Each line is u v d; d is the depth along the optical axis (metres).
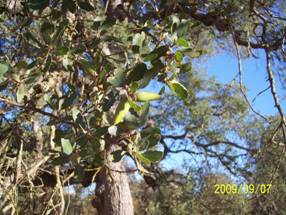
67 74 2.78
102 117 1.90
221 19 5.52
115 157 1.99
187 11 4.99
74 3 2.40
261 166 7.19
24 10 2.71
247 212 9.56
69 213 6.07
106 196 5.15
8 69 1.94
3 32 3.21
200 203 10.87
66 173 4.28
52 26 2.16
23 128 4.21
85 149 1.95
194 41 5.88
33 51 3.05
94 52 2.58
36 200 4.43
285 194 7.96
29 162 4.32
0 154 3.80
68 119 2.05
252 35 5.82
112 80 1.82
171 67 2.10
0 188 3.61
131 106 1.81
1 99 2.13
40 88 2.74
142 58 2.06
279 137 6.59
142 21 3.64
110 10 4.50
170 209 11.27
